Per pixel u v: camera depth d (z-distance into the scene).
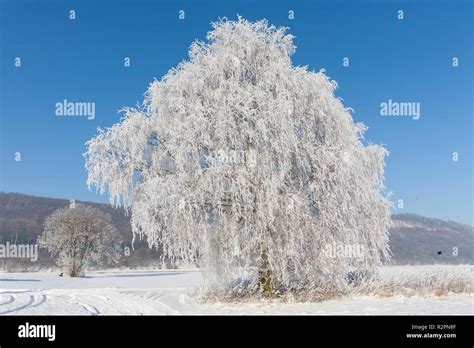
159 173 20.11
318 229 19.36
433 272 24.14
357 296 20.59
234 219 18.95
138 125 20.36
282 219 18.83
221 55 20.48
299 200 18.69
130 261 76.50
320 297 19.70
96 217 60.78
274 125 18.98
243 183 18.36
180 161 18.73
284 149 18.75
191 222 18.92
